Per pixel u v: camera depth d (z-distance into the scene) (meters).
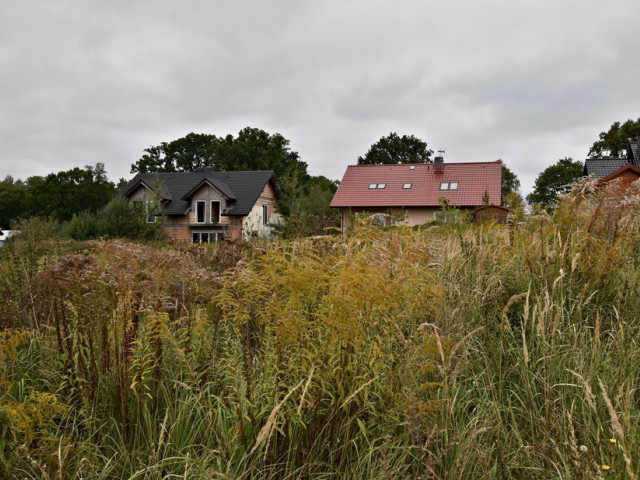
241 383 2.66
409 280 3.02
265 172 38.25
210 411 2.52
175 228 35.88
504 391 3.02
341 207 35.03
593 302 3.83
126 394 2.67
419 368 2.82
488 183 34.25
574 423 2.58
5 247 8.23
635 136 49.72
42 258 5.44
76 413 2.83
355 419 2.58
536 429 2.66
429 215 33.81
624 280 3.99
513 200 5.87
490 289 3.94
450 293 4.05
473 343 3.43
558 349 3.07
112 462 2.46
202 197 35.69
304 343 2.68
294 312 2.62
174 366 3.21
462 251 5.29
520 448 2.45
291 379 2.62
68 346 3.01
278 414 2.37
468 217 9.30
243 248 5.53
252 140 61.50
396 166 37.97
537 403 2.83
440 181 35.44
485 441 2.47
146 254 3.35
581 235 4.39
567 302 3.79
